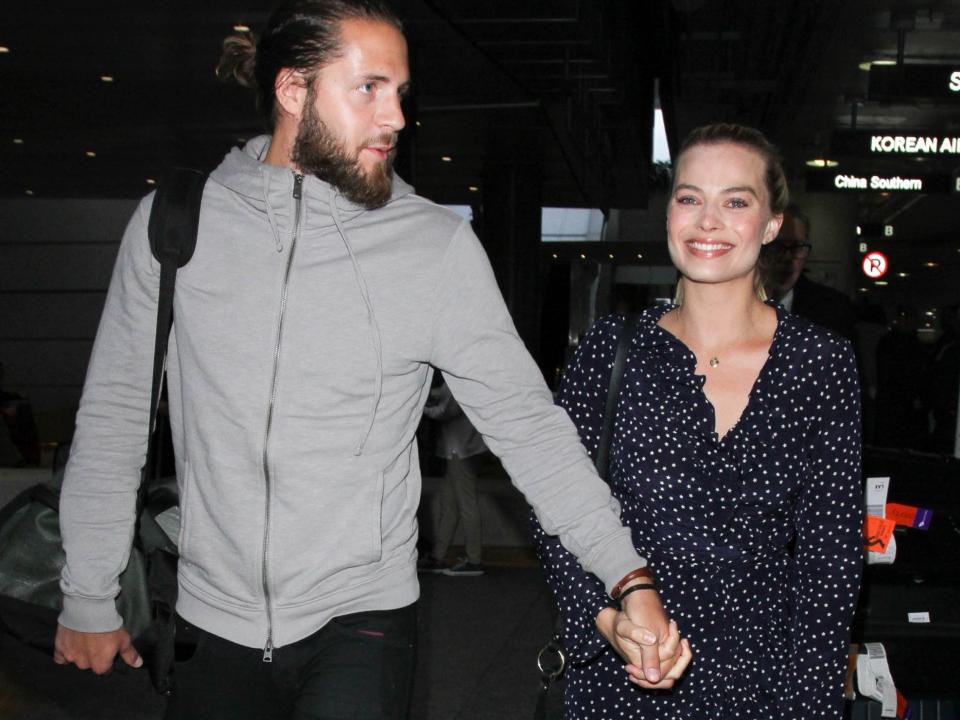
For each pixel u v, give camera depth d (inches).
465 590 292.8
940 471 137.5
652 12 620.4
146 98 641.0
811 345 91.2
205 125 721.6
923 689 132.7
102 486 83.1
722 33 594.6
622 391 93.9
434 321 81.4
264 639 78.8
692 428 91.2
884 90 470.0
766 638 90.9
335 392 78.4
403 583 82.6
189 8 446.0
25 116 697.0
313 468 78.1
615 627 82.8
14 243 1074.7
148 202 83.0
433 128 713.0
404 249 81.0
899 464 139.9
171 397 83.4
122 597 88.4
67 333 1077.8
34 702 192.4
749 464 90.4
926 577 133.0
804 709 90.5
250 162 82.1
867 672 127.6
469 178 979.3
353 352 78.8
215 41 503.8
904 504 136.8
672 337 93.1
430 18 429.4
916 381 459.8
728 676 89.9
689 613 90.6
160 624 86.7
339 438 78.5
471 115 657.0
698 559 90.7
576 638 89.2
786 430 90.7
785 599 92.9
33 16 469.4
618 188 1075.9
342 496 78.9
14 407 559.5
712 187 94.0
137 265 82.0
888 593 132.0
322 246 80.0
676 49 639.8
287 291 78.7
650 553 92.0
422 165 896.9
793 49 592.1
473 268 83.0
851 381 91.5
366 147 80.4
